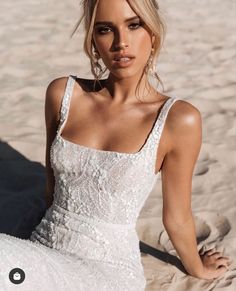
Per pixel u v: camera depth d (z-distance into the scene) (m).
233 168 4.16
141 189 2.43
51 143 2.69
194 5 9.75
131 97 2.51
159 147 2.44
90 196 2.41
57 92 2.62
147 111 2.48
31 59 6.75
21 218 3.50
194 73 6.29
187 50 7.15
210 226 3.44
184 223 2.69
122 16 2.28
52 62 6.66
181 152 2.47
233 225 3.43
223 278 2.97
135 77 2.47
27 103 5.38
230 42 7.54
